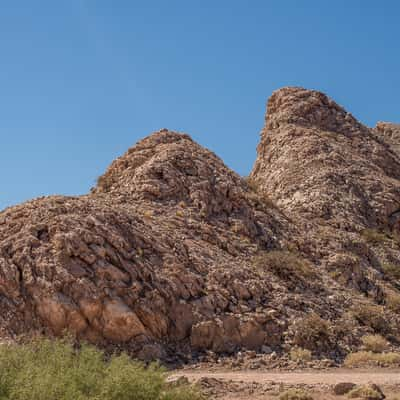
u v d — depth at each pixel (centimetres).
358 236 4338
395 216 4856
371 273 3722
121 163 3850
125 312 2264
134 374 1260
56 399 1162
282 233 3650
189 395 1338
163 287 2453
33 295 2236
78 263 2350
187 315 2423
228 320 2467
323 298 2997
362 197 4906
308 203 4694
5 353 1324
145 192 3397
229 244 3156
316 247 3697
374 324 2917
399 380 1956
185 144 4012
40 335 2075
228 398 1636
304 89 6203
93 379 1252
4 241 2445
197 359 2295
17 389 1162
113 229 2588
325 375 2130
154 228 2877
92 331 2227
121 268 2427
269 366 2305
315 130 5759
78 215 2600
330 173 5003
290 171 5225
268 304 2669
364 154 5647
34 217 2566
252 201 3784
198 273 2661
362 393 1658
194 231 3130
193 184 3538
